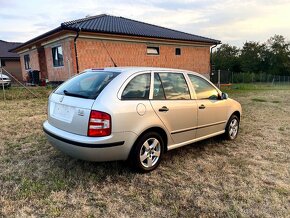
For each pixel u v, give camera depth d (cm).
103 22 1633
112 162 384
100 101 304
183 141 402
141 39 1614
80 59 1387
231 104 500
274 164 396
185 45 1905
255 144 497
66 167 366
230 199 291
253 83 3309
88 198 287
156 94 359
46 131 359
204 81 451
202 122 428
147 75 361
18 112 783
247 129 623
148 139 346
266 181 337
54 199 282
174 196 295
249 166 386
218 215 260
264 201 288
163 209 269
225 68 5019
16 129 576
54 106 359
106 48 1480
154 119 344
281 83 3250
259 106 1023
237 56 5162
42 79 1692
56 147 351
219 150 458
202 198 291
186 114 392
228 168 378
